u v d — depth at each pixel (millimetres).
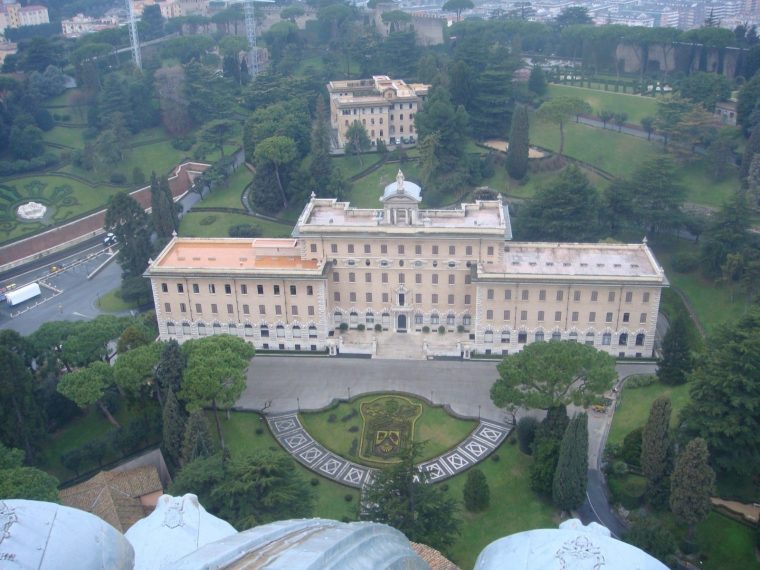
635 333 151875
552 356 121812
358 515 102750
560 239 182500
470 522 111062
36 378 139625
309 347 161125
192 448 114625
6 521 41000
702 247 169625
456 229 152250
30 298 195250
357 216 162250
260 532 44344
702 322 159750
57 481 106062
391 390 145375
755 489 108938
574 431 105312
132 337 142750
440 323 162375
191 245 169000
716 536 102750
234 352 136625
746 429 105062
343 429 134375
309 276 153750
